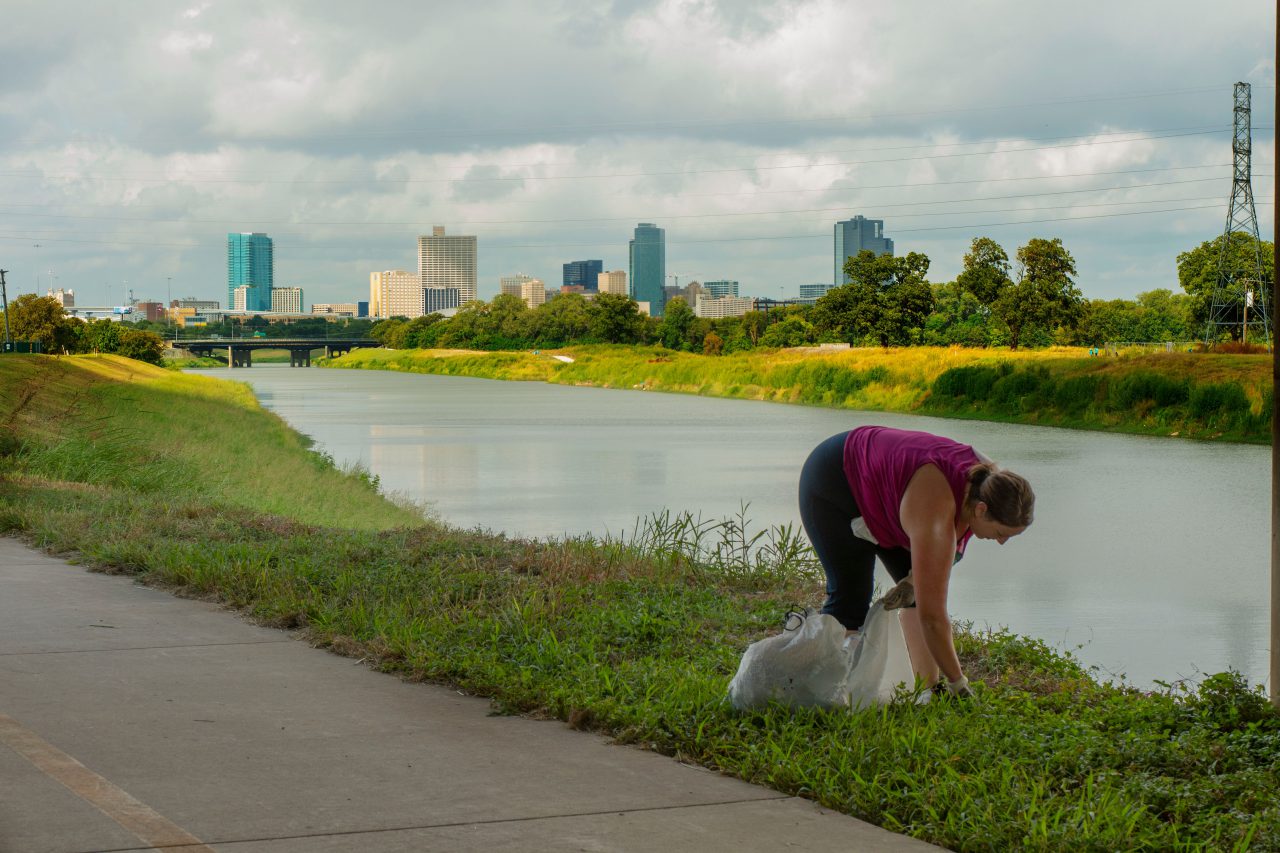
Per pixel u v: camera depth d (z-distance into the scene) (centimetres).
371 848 367
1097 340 11719
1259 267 7950
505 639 662
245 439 2973
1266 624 1047
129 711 529
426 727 512
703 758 469
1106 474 2586
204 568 860
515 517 1797
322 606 741
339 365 19275
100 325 13075
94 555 953
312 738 491
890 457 511
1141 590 1218
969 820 387
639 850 370
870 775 433
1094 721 518
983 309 11350
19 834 372
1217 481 2427
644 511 1867
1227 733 500
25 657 639
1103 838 368
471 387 9212
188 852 361
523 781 440
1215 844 375
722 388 7400
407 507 1838
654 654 654
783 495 2098
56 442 1817
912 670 539
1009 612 1105
